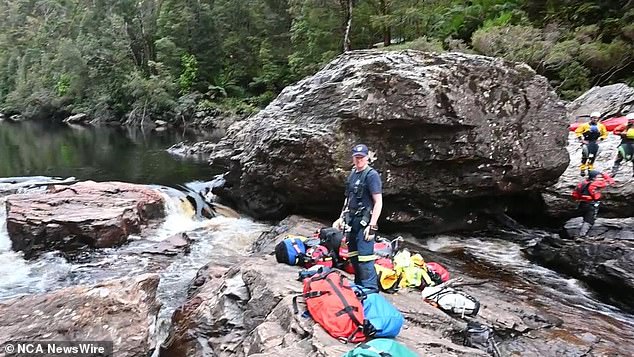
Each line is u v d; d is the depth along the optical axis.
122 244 9.18
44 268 8.10
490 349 5.03
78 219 8.87
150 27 49.59
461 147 8.84
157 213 10.77
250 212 11.38
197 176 15.90
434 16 26.56
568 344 5.43
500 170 9.17
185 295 7.28
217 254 8.97
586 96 15.78
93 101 47.66
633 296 6.51
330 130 8.78
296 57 35.59
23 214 9.03
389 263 6.09
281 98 11.02
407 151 8.88
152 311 5.98
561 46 18.84
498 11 25.16
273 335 4.58
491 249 9.10
